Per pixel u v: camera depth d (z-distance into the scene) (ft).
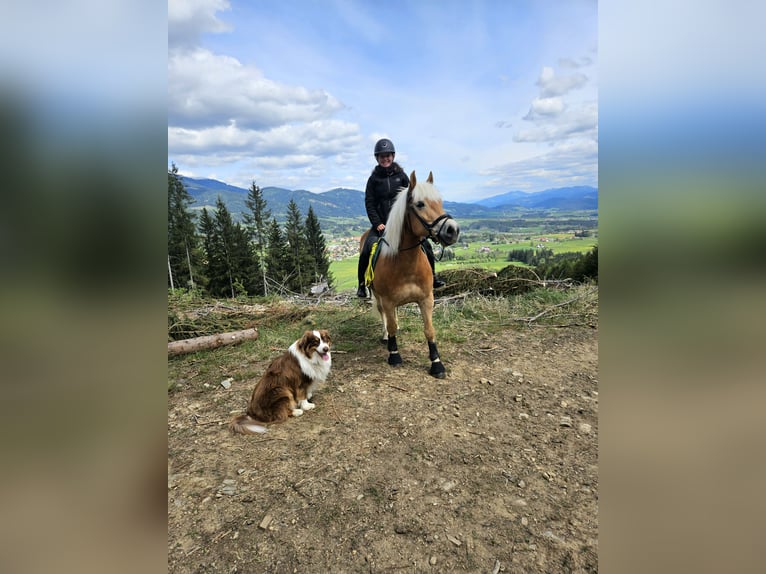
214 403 11.95
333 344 17.02
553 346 15.79
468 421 10.21
